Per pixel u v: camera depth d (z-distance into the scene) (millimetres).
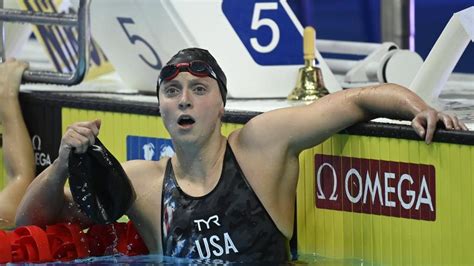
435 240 13266
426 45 27125
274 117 14000
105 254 14750
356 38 28750
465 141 12781
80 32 17719
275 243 14055
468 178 12812
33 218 15000
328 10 30172
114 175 13977
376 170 13844
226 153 14125
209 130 13820
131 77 18781
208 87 13766
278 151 13906
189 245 14039
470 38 15344
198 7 17219
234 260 13875
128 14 17766
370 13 27141
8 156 18297
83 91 19031
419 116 13234
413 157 13398
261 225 13938
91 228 15062
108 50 18781
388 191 13734
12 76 18562
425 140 13188
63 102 18062
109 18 18203
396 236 13711
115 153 17375
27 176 18125
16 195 17828
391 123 13695
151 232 14453
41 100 18406
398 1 21047
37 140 18547
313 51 17016
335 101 13898
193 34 17203
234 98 17500
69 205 15117
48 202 14805
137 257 14336
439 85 15633
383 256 13875
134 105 16891
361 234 14117
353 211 14188
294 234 14969
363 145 13953
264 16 17531
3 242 14188
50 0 20750
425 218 13344
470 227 12859
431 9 27594
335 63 20078
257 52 17500
